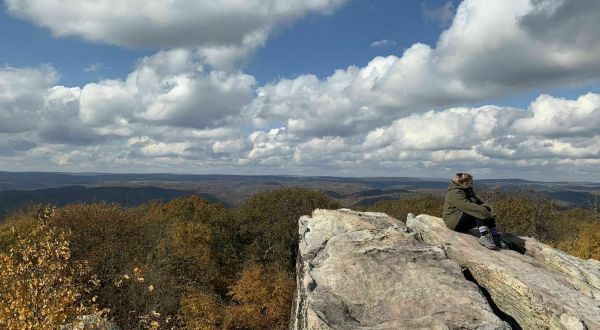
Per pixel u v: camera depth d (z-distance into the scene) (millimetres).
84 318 15906
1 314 13727
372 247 10445
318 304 8109
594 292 9156
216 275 49938
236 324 42906
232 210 73125
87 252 38406
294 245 62062
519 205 55312
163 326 31922
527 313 8812
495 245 11133
